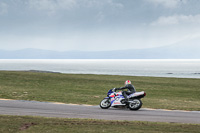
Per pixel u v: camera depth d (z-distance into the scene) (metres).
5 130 11.40
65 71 194.25
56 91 39.72
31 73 75.94
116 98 21.98
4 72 74.50
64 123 13.75
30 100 27.55
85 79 65.31
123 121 15.34
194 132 12.41
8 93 33.19
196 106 27.50
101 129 12.36
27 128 12.04
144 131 12.18
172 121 16.77
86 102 27.89
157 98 36.06
